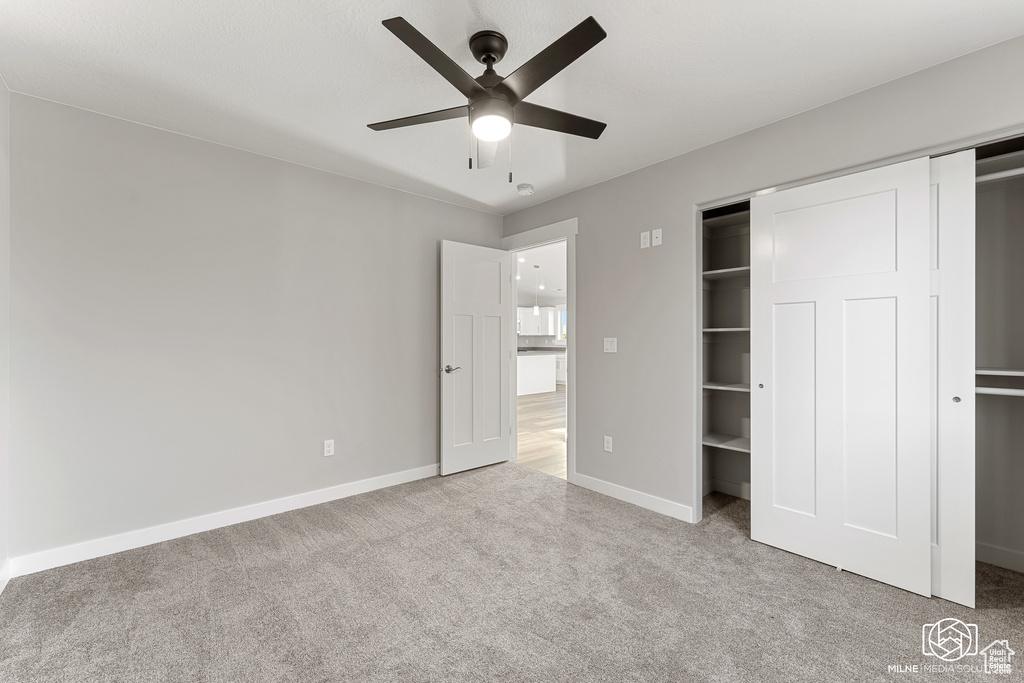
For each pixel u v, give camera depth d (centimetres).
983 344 232
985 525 234
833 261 228
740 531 274
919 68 203
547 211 390
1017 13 166
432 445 386
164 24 172
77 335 233
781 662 163
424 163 309
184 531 265
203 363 272
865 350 218
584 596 205
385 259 355
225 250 280
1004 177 193
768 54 193
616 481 332
